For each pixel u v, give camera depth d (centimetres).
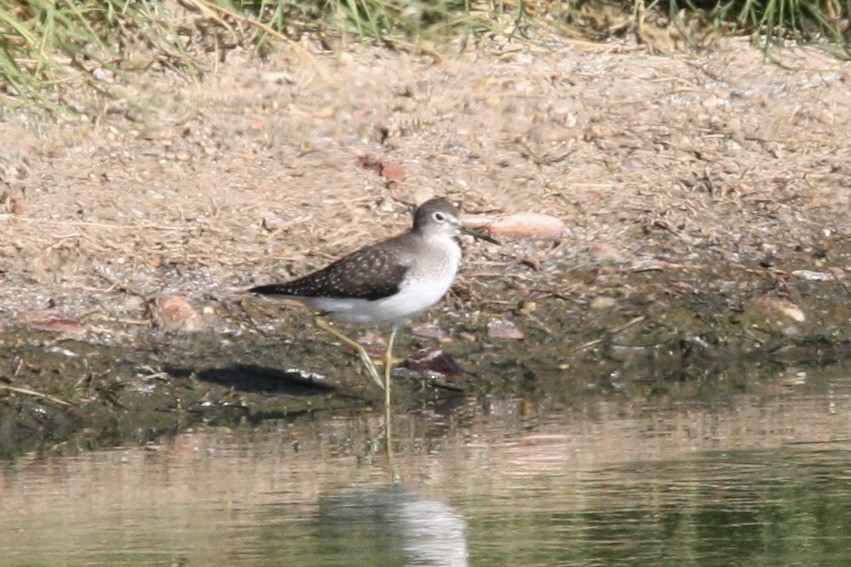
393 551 917
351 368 1307
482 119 1644
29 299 1343
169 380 1270
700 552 912
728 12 1839
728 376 1323
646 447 1123
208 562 902
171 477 1074
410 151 1591
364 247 1304
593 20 1825
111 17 1645
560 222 1499
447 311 1389
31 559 912
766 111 1692
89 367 1275
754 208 1543
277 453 1130
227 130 1589
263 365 1299
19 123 1548
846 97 1717
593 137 1631
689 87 1720
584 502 1004
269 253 1430
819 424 1172
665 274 1446
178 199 1491
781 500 1001
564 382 1312
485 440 1153
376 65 1697
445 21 1750
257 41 1697
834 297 1434
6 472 1098
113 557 913
